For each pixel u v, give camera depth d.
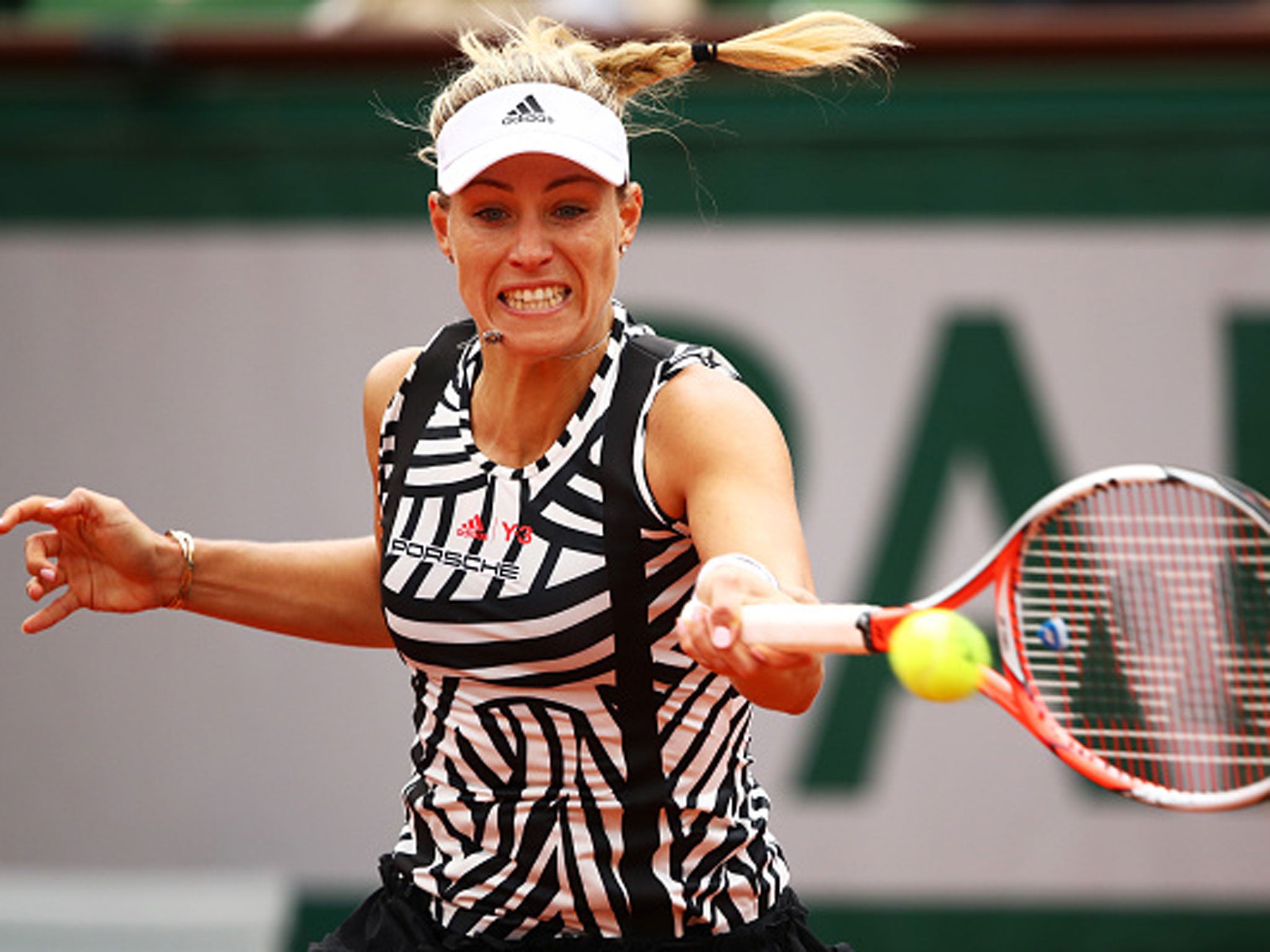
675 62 9.83
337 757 18.41
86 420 18.55
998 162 18.42
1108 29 18.31
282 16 22.69
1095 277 18.41
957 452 18.38
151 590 10.83
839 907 18.19
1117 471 7.77
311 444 18.53
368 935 9.91
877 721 18.19
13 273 18.64
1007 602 8.15
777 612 7.55
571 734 9.13
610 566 8.95
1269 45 18.31
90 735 18.48
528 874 9.24
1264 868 18.09
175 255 18.61
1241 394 18.33
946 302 18.42
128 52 18.44
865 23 9.68
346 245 18.58
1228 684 8.97
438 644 9.27
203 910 17.75
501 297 8.99
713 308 18.53
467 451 9.37
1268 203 18.34
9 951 17.66
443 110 9.59
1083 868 18.17
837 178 18.47
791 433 18.44
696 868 9.24
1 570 18.53
